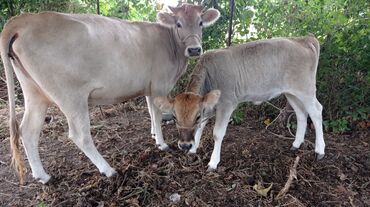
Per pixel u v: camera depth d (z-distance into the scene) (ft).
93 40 4.75
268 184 5.42
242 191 5.19
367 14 7.14
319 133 5.99
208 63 5.52
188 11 5.89
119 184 5.29
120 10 9.11
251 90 5.76
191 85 5.32
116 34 5.07
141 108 8.23
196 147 5.98
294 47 5.69
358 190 5.39
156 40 5.72
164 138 6.67
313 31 7.19
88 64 4.77
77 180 5.46
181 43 5.93
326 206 5.04
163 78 5.91
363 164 5.99
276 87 5.84
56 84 4.69
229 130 7.06
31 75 4.66
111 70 5.00
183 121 4.78
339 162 5.99
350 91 7.23
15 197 5.15
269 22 7.61
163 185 5.30
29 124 5.19
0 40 4.45
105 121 7.50
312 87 5.84
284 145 6.48
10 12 8.82
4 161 6.06
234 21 7.92
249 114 7.75
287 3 7.54
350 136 6.93
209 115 5.68
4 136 6.89
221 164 5.80
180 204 4.96
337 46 7.00
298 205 4.96
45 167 5.79
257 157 5.99
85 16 5.00
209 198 5.05
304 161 5.96
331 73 7.08
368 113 7.23
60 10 9.34
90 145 5.15
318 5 7.42
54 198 5.10
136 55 5.33
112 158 5.99
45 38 4.49
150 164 5.79
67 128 7.15
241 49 5.72
